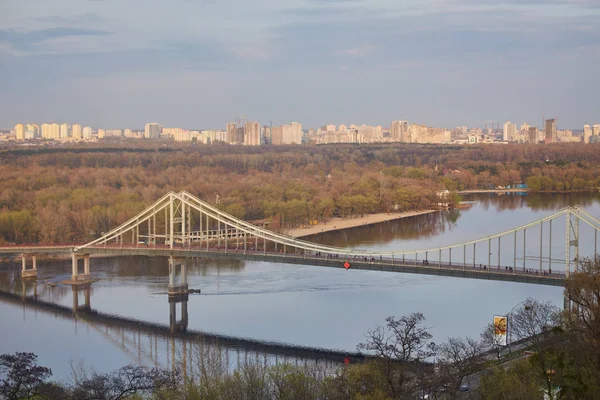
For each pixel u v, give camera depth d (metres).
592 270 174.50
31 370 135.88
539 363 133.50
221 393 145.75
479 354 159.12
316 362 196.25
